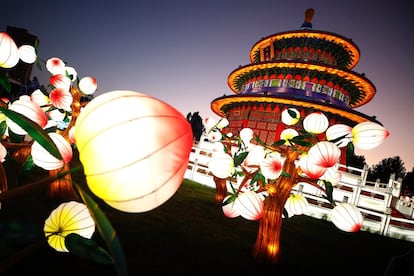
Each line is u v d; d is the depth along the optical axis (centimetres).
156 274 392
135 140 113
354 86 2614
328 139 389
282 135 497
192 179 1623
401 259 350
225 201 415
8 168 772
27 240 155
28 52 370
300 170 504
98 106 122
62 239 169
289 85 2592
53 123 508
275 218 520
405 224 1412
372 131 328
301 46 2919
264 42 3112
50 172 582
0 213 460
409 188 4528
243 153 431
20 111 249
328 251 745
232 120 2844
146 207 127
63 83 436
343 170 1766
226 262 495
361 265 686
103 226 112
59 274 335
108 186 118
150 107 121
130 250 451
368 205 1360
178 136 119
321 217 1271
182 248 514
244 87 3108
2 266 143
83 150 121
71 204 174
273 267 512
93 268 366
